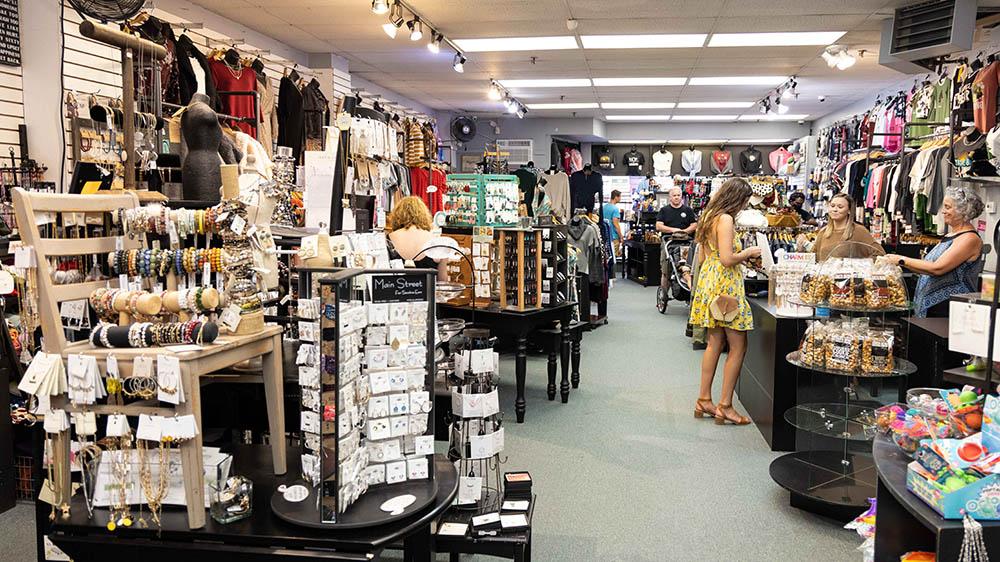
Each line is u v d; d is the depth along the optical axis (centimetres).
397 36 777
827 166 1209
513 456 418
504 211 541
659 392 569
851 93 1138
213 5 644
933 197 659
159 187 317
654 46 807
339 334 190
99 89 491
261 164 313
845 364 342
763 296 532
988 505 166
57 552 231
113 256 221
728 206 460
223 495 204
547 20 695
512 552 249
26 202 204
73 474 230
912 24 629
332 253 232
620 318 955
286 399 278
